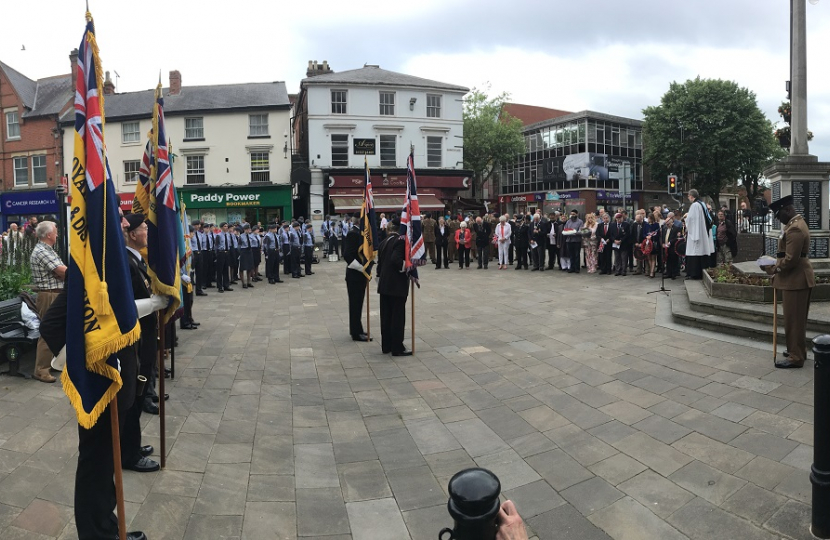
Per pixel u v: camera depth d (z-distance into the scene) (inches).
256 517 145.3
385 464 178.1
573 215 668.7
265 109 1262.3
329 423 212.7
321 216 1285.7
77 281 108.8
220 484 162.2
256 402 235.1
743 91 1587.1
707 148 1576.0
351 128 1302.9
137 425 165.6
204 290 625.0
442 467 175.5
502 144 1662.2
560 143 1918.1
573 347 310.8
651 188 2028.8
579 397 231.3
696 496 150.4
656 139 1663.4
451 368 283.1
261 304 516.7
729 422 195.6
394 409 227.0
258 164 1274.6
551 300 474.0
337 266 924.0
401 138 1334.9
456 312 439.2
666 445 181.8
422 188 1346.0
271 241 684.7
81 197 110.5
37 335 246.7
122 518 115.4
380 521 144.6
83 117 112.0
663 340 312.0
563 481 162.9
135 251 166.4
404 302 309.4
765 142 1577.3
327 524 143.0
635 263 759.1
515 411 220.1
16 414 206.5
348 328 396.8
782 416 197.3
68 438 187.0
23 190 1274.6
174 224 157.9
